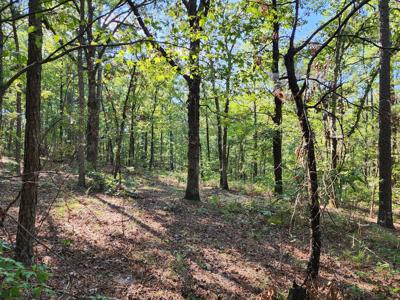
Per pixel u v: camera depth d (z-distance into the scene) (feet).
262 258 28.09
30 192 18.43
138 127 73.46
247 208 41.75
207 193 56.80
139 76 54.03
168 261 25.20
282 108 42.37
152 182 66.33
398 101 61.11
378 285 25.13
